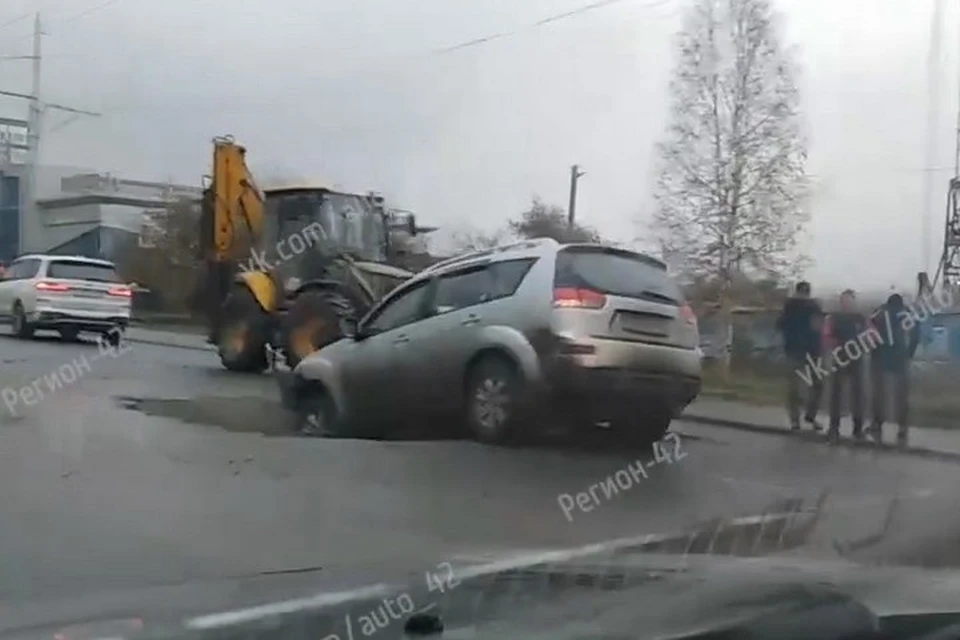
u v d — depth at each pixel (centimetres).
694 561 461
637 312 951
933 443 1288
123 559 583
